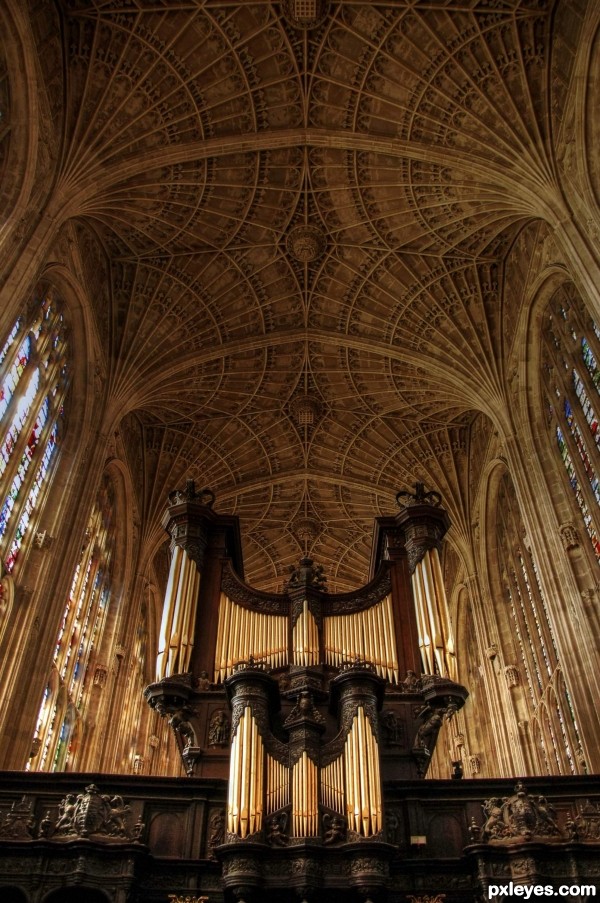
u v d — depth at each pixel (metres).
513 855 12.97
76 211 24.27
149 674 40.25
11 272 20.97
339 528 43.91
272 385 36.12
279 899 12.51
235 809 13.07
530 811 13.45
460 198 27.41
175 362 32.16
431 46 24.47
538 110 24.33
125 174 25.38
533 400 28.80
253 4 23.86
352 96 26.12
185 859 13.27
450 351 31.72
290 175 28.58
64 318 26.92
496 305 30.70
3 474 22.33
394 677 16.86
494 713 32.75
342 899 12.59
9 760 20.44
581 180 22.66
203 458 38.16
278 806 13.30
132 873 12.65
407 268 30.75
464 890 13.13
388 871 12.58
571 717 25.73
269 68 25.58
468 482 36.72
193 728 15.86
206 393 35.09
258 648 17.52
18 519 23.20
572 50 22.61
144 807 14.13
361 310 32.62
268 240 30.53
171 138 26.08
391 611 18.23
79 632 29.12
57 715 26.50
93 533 31.11
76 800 13.64
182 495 21.09
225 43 24.61
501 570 34.44
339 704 14.99
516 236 28.69
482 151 25.48
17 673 21.66
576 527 25.38
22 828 13.28
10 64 21.45
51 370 26.06
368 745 13.80
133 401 31.05
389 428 37.28
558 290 26.47
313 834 12.77
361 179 28.39
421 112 25.70
